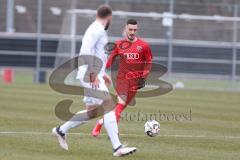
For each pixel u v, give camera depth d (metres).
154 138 42.31
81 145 37.97
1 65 102.94
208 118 54.97
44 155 34.16
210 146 39.62
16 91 76.88
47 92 76.62
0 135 41.00
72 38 97.06
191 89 91.69
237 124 51.44
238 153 37.19
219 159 34.88
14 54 102.56
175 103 67.31
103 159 33.47
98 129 41.31
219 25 100.38
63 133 35.59
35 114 53.47
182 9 109.50
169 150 37.53
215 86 99.19
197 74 100.00
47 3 111.00
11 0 104.50
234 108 64.81
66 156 34.03
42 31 109.62
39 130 43.91
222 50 100.06
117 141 34.38
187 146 39.34
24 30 110.25
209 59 100.00
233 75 99.88
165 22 98.44
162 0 116.06
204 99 74.81
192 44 99.88
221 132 46.31
